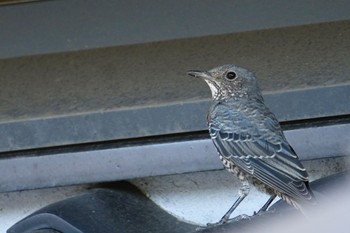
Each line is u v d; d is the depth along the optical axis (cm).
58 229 1312
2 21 1481
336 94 1364
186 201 1418
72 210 1330
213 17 1454
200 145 1375
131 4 1461
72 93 1431
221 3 1452
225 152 1344
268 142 1331
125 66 1477
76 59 1511
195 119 1373
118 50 1517
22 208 1436
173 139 1381
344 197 1308
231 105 1362
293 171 1312
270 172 1322
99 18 1470
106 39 1471
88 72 1477
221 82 1375
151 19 1461
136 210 1378
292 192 1297
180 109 1373
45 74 1484
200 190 1416
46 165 1390
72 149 1390
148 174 1384
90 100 1408
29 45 1481
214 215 1416
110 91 1424
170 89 1411
